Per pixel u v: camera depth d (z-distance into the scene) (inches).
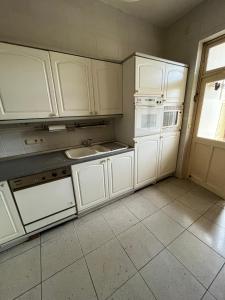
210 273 47.9
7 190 52.5
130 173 85.4
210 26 75.0
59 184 62.9
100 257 54.9
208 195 89.7
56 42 69.6
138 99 75.3
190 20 84.1
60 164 61.6
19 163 64.5
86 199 72.4
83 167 67.3
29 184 56.1
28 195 56.8
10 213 54.9
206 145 92.5
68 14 69.4
